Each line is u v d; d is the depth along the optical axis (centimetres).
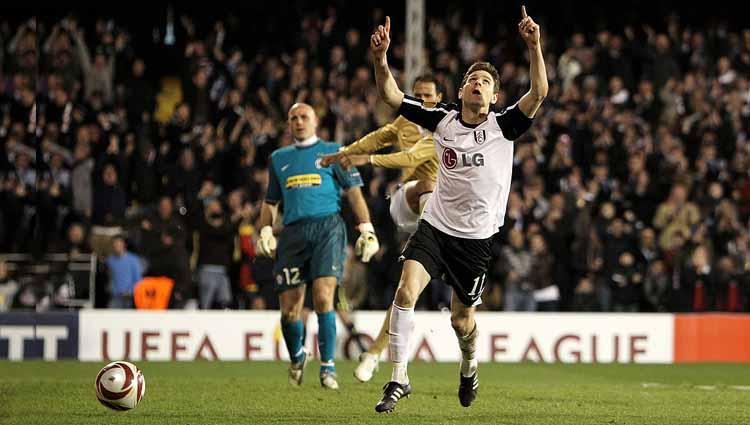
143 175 6366
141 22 8031
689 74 7506
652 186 6556
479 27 8131
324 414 2639
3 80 6888
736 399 3155
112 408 2561
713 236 6312
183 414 2619
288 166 3353
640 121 7144
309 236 3319
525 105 2417
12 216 6159
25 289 5684
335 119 6738
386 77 2475
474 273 2561
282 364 4828
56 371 4297
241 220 5822
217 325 5081
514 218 6069
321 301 3309
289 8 7994
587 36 8462
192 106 6906
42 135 6669
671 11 8512
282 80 7162
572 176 6272
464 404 2705
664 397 3194
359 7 8331
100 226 6056
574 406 2909
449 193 2516
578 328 5309
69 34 7144
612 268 5956
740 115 7362
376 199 5981
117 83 7200
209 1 8094
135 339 5044
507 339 5238
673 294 5947
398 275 5791
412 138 3219
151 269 5688
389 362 4872
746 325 5481
